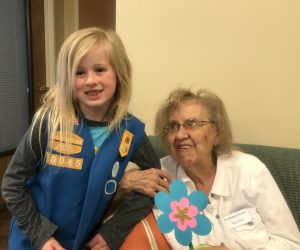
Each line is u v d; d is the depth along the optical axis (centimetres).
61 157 102
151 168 119
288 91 142
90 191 103
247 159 117
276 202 110
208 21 145
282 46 139
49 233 104
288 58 139
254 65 143
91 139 105
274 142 147
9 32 279
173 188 94
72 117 104
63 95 103
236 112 149
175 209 92
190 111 112
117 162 109
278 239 106
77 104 107
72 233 109
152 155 121
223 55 146
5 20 274
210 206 114
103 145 106
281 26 138
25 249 109
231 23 143
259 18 140
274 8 137
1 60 272
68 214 106
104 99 104
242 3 140
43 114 103
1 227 245
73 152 103
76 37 101
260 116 147
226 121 118
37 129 101
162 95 156
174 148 115
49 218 107
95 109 107
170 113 116
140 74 158
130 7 154
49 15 328
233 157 119
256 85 145
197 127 111
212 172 120
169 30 151
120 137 109
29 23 301
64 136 102
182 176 121
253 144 146
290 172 129
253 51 142
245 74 145
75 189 104
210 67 149
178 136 111
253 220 111
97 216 112
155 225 110
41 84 322
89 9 330
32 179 107
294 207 127
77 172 103
